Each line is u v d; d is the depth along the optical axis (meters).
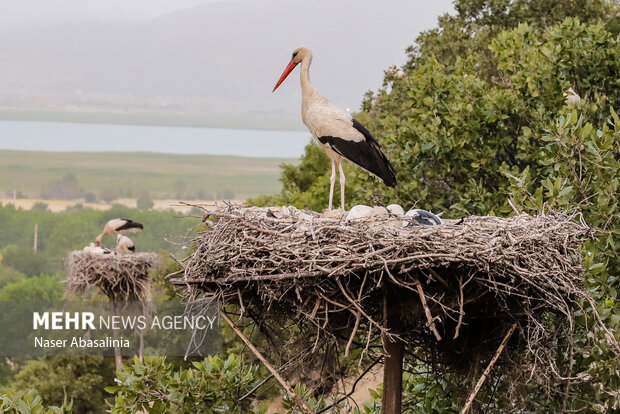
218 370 10.48
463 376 9.50
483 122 15.18
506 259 7.56
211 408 10.27
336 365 9.90
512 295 8.09
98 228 116.31
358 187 16.61
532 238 7.93
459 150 15.06
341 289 7.64
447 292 7.91
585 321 9.45
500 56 16.56
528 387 9.56
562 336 9.70
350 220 7.93
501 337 8.79
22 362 65.31
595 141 11.24
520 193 10.97
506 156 15.60
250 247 7.96
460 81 15.84
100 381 32.66
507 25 27.72
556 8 25.84
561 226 8.59
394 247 7.45
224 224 8.37
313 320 7.88
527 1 27.12
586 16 24.73
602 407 9.21
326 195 26.83
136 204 170.12
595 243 11.02
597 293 10.14
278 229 8.10
